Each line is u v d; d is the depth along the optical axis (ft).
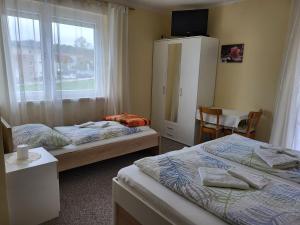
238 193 4.32
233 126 10.80
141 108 15.03
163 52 14.03
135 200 4.80
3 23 8.96
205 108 11.51
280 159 5.76
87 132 9.11
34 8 9.64
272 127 10.55
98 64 12.08
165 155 6.12
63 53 10.87
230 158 6.28
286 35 9.95
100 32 11.85
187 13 12.99
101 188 8.10
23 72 9.75
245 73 11.88
